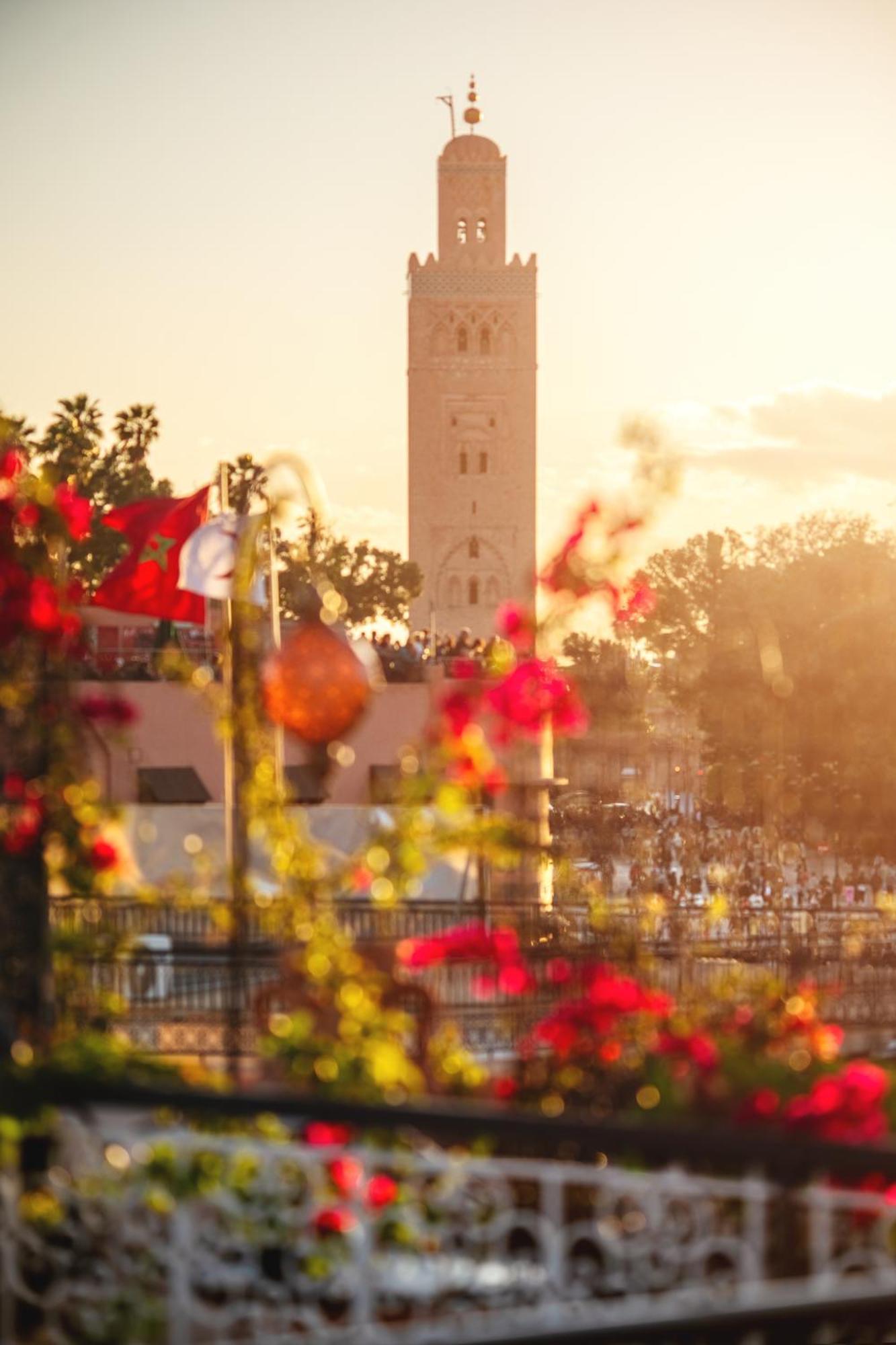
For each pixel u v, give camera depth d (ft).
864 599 610.65
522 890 131.64
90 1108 55.93
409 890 76.28
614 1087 67.46
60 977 77.46
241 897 76.38
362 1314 54.80
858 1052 85.87
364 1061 64.95
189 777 282.77
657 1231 58.18
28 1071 42.65
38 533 72.02
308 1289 56.24
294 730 72.02
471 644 317.83
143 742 281.13
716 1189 58.39
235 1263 58.39
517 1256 60.08
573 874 116.37
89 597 202.90
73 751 72.23
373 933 94.48
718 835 528.63
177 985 110.93
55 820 71.72
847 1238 59.72
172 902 77.51
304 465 86.38
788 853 479.41
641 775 511.40
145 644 309.01
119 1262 55.77
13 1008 70.33
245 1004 103.14
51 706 71.97
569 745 445.37
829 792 580.30
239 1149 55.42
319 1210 56.75
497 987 78.69
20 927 71.05
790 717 587.68
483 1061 100.78
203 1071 65.92
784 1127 60.80
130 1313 54.85
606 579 73.97
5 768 71.82
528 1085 69.97
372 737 293.84
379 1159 56.03
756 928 191.52
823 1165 38.01
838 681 585.22
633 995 70.59
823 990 78.18
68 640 73.67
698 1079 64.64
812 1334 48.24
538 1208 64.80
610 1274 58.23
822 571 620.08
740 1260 59.06
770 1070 64.75
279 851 76.02
